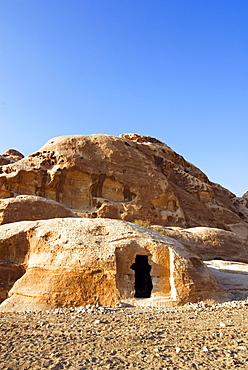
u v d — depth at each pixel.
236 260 38.56
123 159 47.38
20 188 41.75
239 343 9.45
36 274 15.41
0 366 7.33
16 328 10.83
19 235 17.06
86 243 15.70
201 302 15.53
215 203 58.91
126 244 16.00
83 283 14.77
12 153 64.94
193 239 36.66
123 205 44.69
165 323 11.83
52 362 7.65
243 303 16.02
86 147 46.03
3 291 16.23
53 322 11.70
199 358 8.09
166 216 47.47
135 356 8.20
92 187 44.50
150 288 18.69
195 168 67.44
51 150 45.19
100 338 9.72
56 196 43.00
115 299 14.59
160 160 57.09
